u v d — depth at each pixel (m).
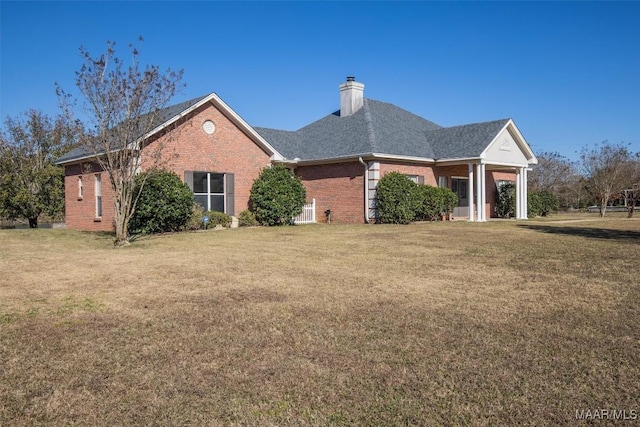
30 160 24.83
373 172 21.06
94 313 5.55
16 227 24.48
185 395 3.42
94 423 3.06
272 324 5.05
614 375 3.66
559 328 4.81
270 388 3.52
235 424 3.03
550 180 41.09
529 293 6.36
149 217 15.68
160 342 4.52
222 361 4.04
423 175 23.42
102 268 8.70
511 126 24.09
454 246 11.62
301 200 20.52
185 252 10.90
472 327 4.88
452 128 25.19
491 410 3.16
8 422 3.07
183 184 16.55
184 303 5.97
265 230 17.02
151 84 13.33
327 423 3.03
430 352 4.18
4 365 3.99
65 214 23.80
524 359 4.00
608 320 5.07
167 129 17.09
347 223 21.98
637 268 8.17
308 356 4.12
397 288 6.74
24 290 6.82
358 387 3.52
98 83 12.73
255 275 7.81
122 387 3.55
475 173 26.22
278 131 25.88
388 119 24.94
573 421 3.02
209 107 18.83
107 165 13.48
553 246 11.37
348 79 25.11
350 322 5.08
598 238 13.26
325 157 22.41
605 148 28.98
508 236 14.02
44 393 3.48
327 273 7.95
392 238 13.69
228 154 19.48
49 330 4.92
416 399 3.32
